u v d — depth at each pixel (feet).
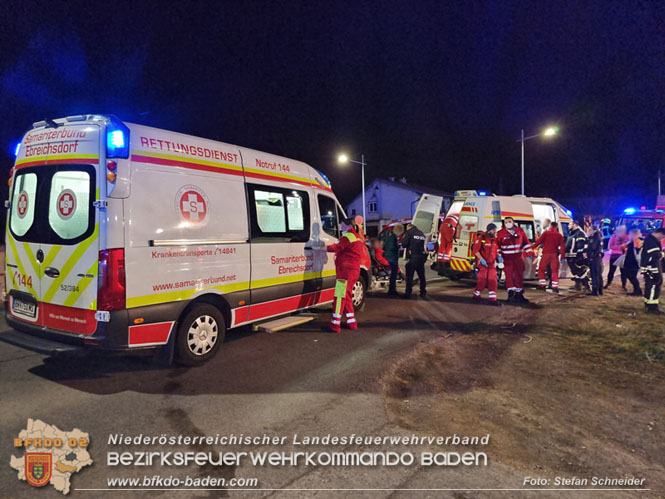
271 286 19.10
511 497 9.09
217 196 16.55
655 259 26.78
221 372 15.69
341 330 21.99
